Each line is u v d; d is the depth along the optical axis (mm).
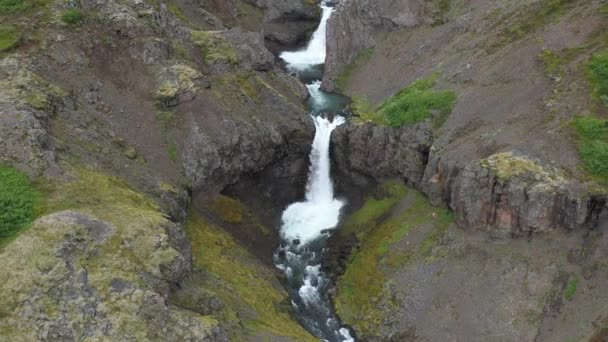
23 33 57375
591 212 47406
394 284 51688
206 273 47750
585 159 49188
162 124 59406
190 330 38562
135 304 37938
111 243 41125
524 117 55156
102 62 60156
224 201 60438
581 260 46594
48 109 51250
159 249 42062
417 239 54438
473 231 51344
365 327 49938
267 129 64062
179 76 62031
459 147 55625
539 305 45750
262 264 55781
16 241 39812
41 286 37500
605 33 59656
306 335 47250
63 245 39625
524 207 47969
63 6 61594
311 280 55781
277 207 65000
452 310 48000
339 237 60312
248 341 42312
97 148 52344
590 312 44156
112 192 47344
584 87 54656
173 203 52688
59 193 44844
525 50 62781
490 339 45438
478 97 60688
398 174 62031
